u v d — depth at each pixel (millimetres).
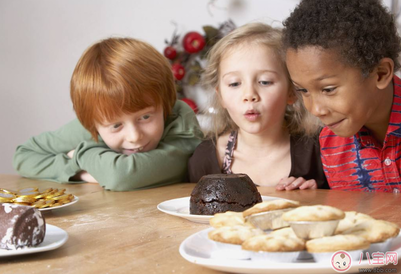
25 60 3586
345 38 947
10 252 648
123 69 1363
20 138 3635
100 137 1550
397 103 1209
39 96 3584
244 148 1569
